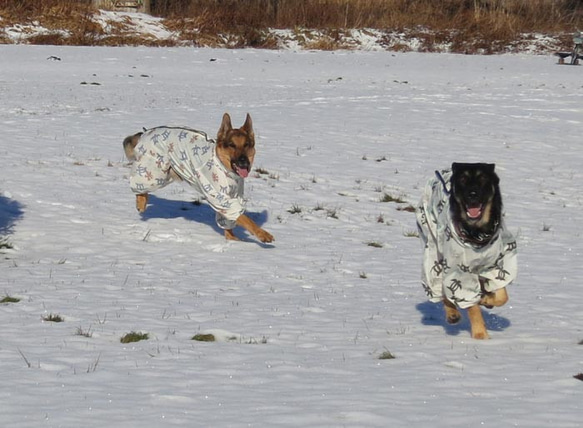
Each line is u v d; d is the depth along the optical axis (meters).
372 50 61.31
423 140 25.47
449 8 67.75
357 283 12.80
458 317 9.93
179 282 12.53
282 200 18.45
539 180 21.67
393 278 13.12
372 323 10.55
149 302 11.33
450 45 62.75
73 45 55.72
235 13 62.94
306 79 43.12
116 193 18.06
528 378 8.27
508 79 45.50
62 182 18.52
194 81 40.47
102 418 7.01
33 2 58.81
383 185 20.30
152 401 7.47
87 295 11.58
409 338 9.86
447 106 32.12
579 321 10.73
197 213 17.09
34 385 7.86
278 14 65.00
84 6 60.78
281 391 7.84
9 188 17.56
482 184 9.11
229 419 7.01
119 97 32.78
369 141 25.03
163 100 32.31
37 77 38.97
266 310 11.08
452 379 8.24
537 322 10.64
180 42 59.22
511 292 12.36
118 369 8.42
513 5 68.69
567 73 49.78
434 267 9.88
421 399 7.60
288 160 22.25
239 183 14.80
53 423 6.86
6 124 24.97
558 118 30.05
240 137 14.38
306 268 13.65
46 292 11.66
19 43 54.97
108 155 21.42
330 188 19.77
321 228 16.56
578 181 21.70
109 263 13.58
